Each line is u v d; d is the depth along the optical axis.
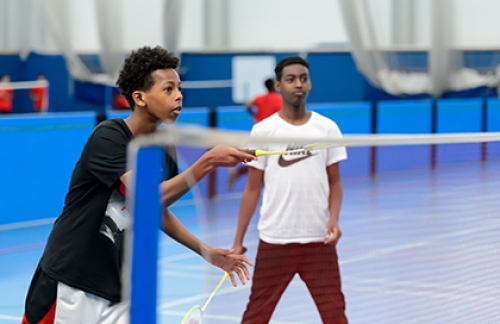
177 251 10.02
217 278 4.13
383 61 19.56
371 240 5.05
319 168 4.71
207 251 3.71
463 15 20.69
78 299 3.42
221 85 21.52
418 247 4.98
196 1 24.69
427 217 4.93
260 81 25.02
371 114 18.34
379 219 5.04
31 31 18.84
